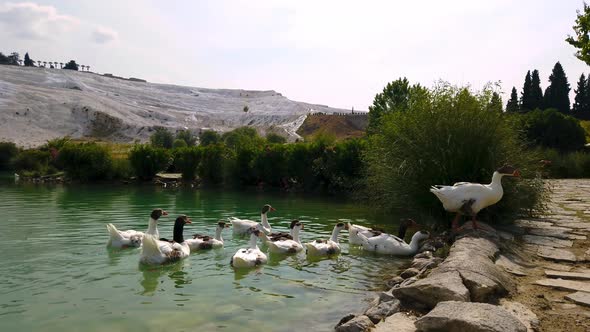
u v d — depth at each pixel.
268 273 9.05
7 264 9.42
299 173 28.88
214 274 8.93
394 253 10.93
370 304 6.77
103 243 11.59
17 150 52.50
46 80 168.62
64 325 6.09
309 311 6.73
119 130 120.69
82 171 36.59
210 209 19.34
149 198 23.88
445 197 10.48
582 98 82.75
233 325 6.13
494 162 12.09
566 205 17.28
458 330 4.64
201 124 150.75
